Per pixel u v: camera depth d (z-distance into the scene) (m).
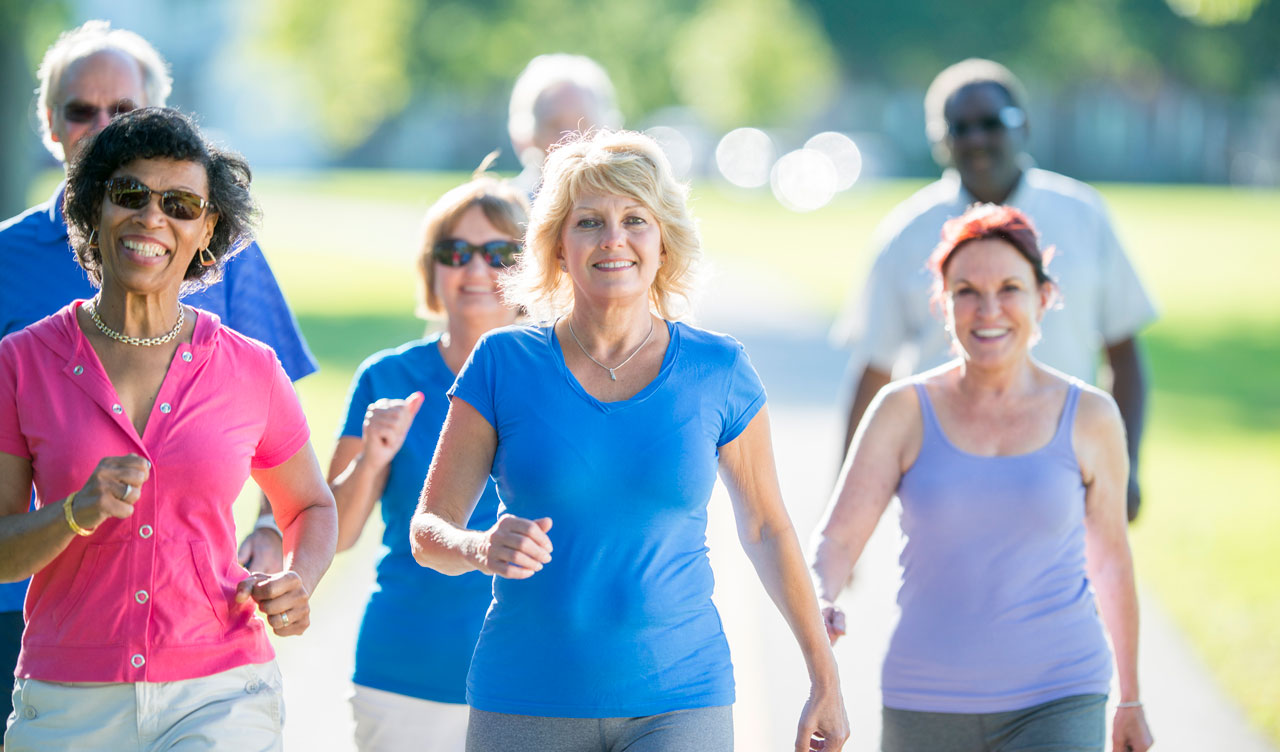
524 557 11.12
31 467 11.41
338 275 93.06
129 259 11.27
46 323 11.45
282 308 15.49
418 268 16.66
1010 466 14.24
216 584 11.53
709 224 157.88
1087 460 14.46
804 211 189.75
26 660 11.43
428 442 15.33
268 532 14.73
